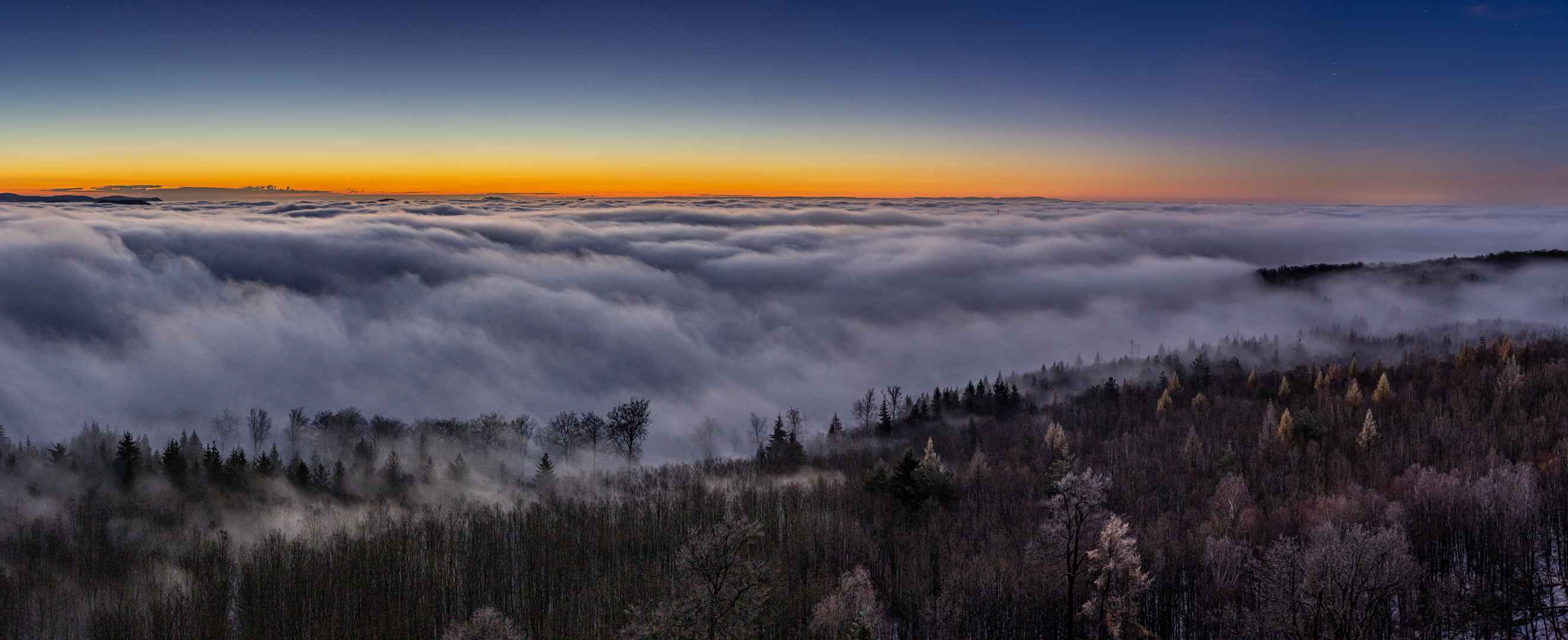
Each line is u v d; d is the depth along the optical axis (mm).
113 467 129875
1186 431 138625
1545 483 84625
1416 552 74125
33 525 104938
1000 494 107312
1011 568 78750
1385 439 115062
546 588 86812
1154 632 72000
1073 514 66250
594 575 87438
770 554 87750
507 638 60312
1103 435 149000
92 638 76688
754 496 109688
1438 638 58812
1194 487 105562
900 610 80125
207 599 82812
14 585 85250
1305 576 54438
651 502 111438
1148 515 96938
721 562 51781
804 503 106750
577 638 75875
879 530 96438
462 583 87500
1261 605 60844
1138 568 65250
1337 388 162125
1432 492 80375
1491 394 131500
